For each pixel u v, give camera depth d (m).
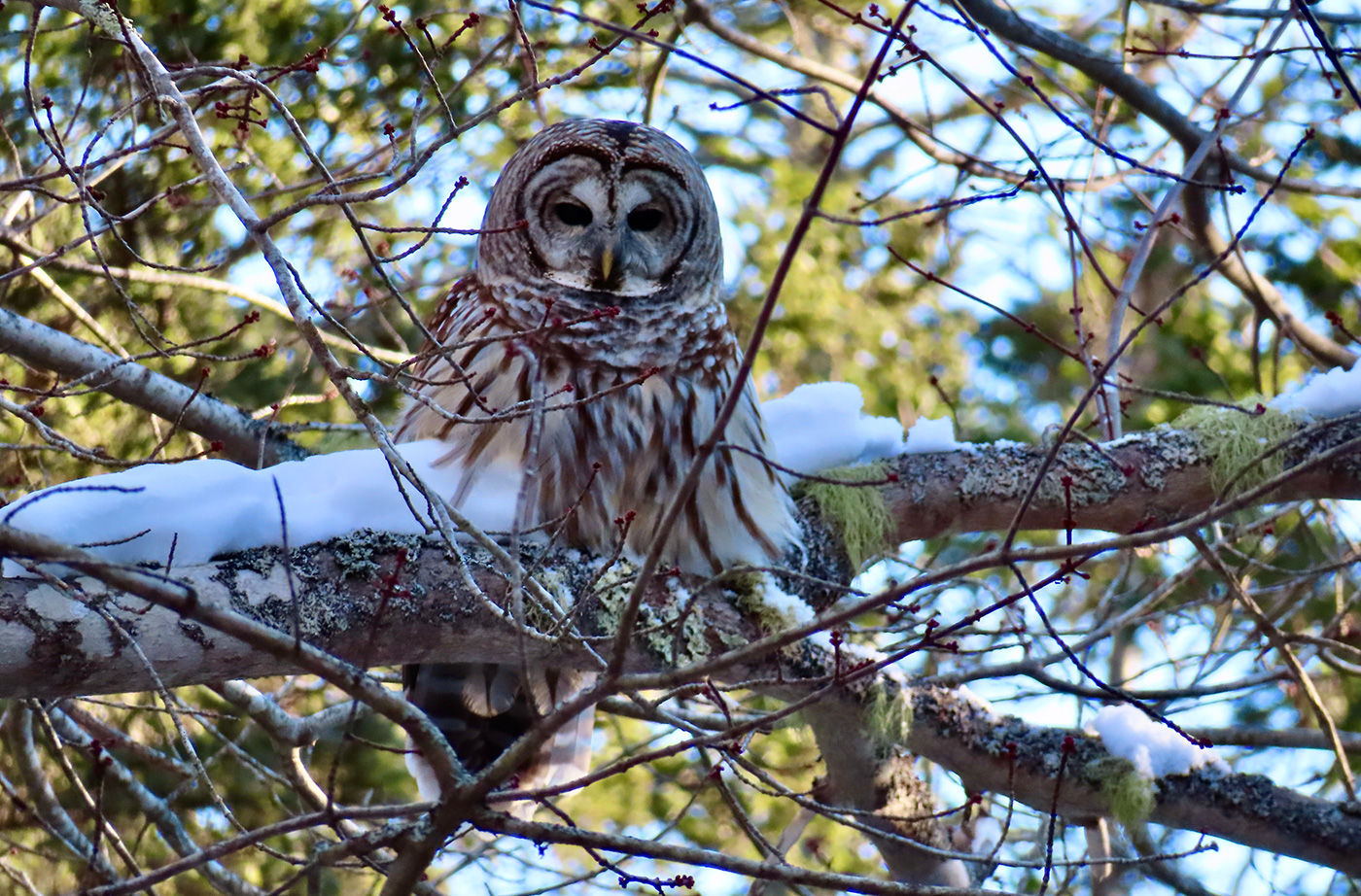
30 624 7.14
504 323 10.25
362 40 13.30
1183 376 17.36
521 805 10.11
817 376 18.39
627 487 9.41
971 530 10.33
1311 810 9.80
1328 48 8.90
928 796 10.63
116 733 10.48
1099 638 11.01
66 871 12.67
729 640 8.84
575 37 14.74
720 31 13.45
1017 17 12.59
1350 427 9.91
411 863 6.49
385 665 8.36
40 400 10.04
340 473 8.27
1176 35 15.20
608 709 10.30
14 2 12.65
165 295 13.39
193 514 7.79
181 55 12.98
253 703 10.24
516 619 6.35
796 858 15.15
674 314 10.09
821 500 10.09
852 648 9.35
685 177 10.78
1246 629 13.19
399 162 7.31
